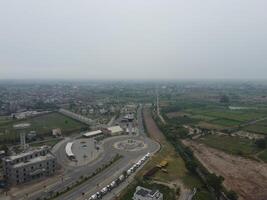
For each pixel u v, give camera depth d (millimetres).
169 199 112438
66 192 120188
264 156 175000
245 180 137375
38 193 119562
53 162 143750
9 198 114625
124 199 112625
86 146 198500
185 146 193375
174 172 143875
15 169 128250
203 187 126312
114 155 175750
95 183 130250
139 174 140875
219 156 175625
